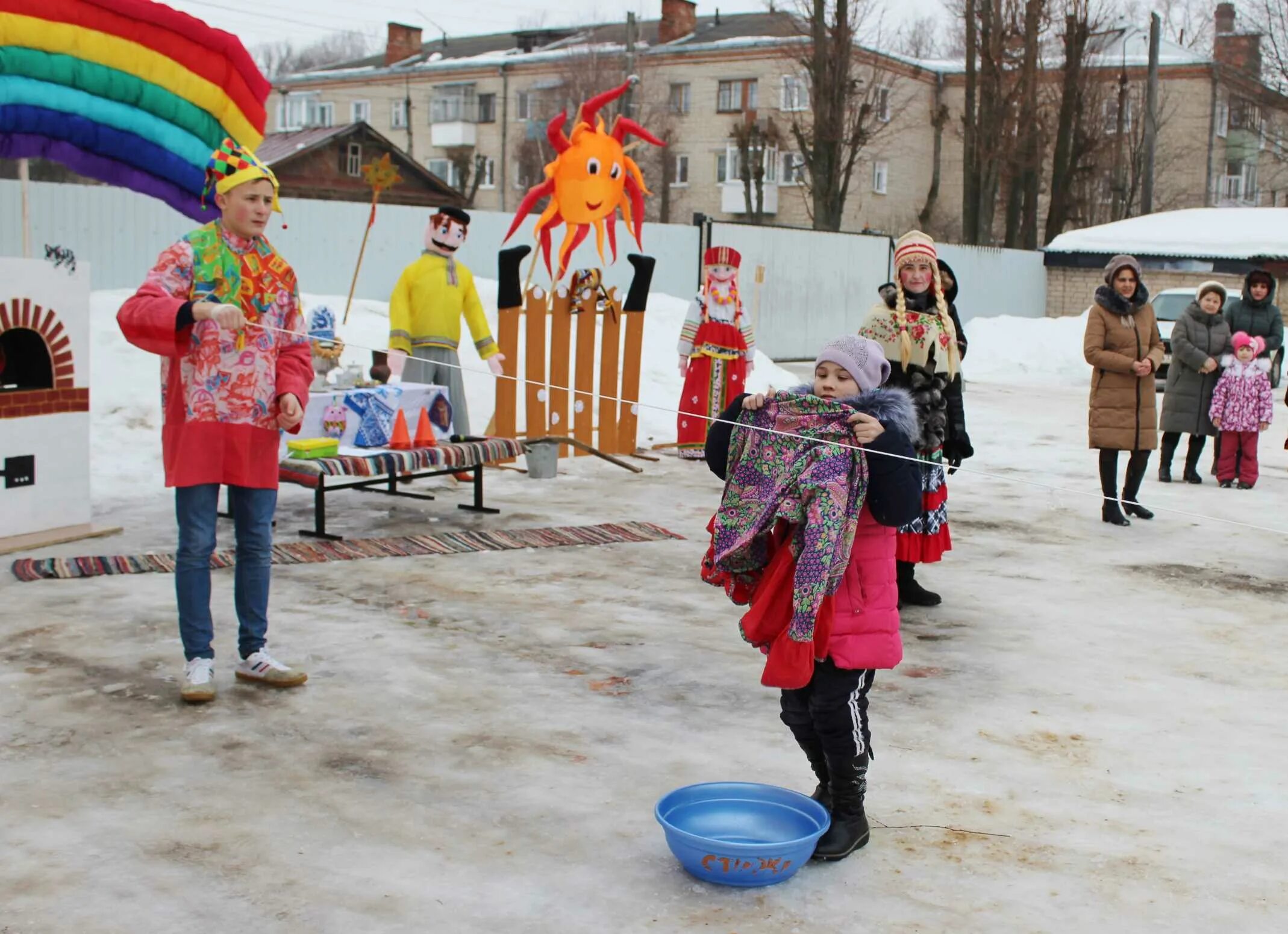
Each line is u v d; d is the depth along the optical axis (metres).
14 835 3.57
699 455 11.25
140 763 4.12
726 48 50.00
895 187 51.06
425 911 3.19
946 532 6.30
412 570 6.90
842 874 3.47
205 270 4.75
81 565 6.61
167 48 8.12
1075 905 3.31
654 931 3.12
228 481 4.76
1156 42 36.78
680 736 4.49
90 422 10.09
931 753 4.41
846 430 3.43
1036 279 32.03
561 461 11.01
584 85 51.03
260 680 4.92
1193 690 5.21
